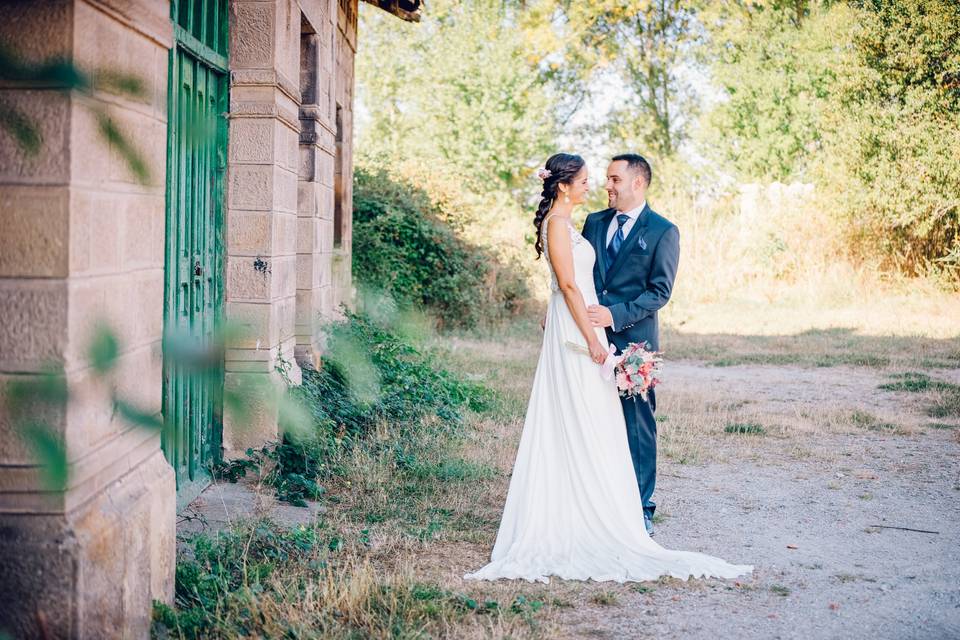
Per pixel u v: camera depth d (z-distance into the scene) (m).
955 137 18.00
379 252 14.84
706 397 9.47
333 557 4.34
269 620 3.43
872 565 4.50
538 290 17.17
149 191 3.11
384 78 27.70
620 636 3.56
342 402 6.79
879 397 9.52
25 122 1.54
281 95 5.84
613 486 4.53
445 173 16.70
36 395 1.64
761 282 19.81
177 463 4.93
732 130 27.95
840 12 19.84
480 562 4.43
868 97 19.11
